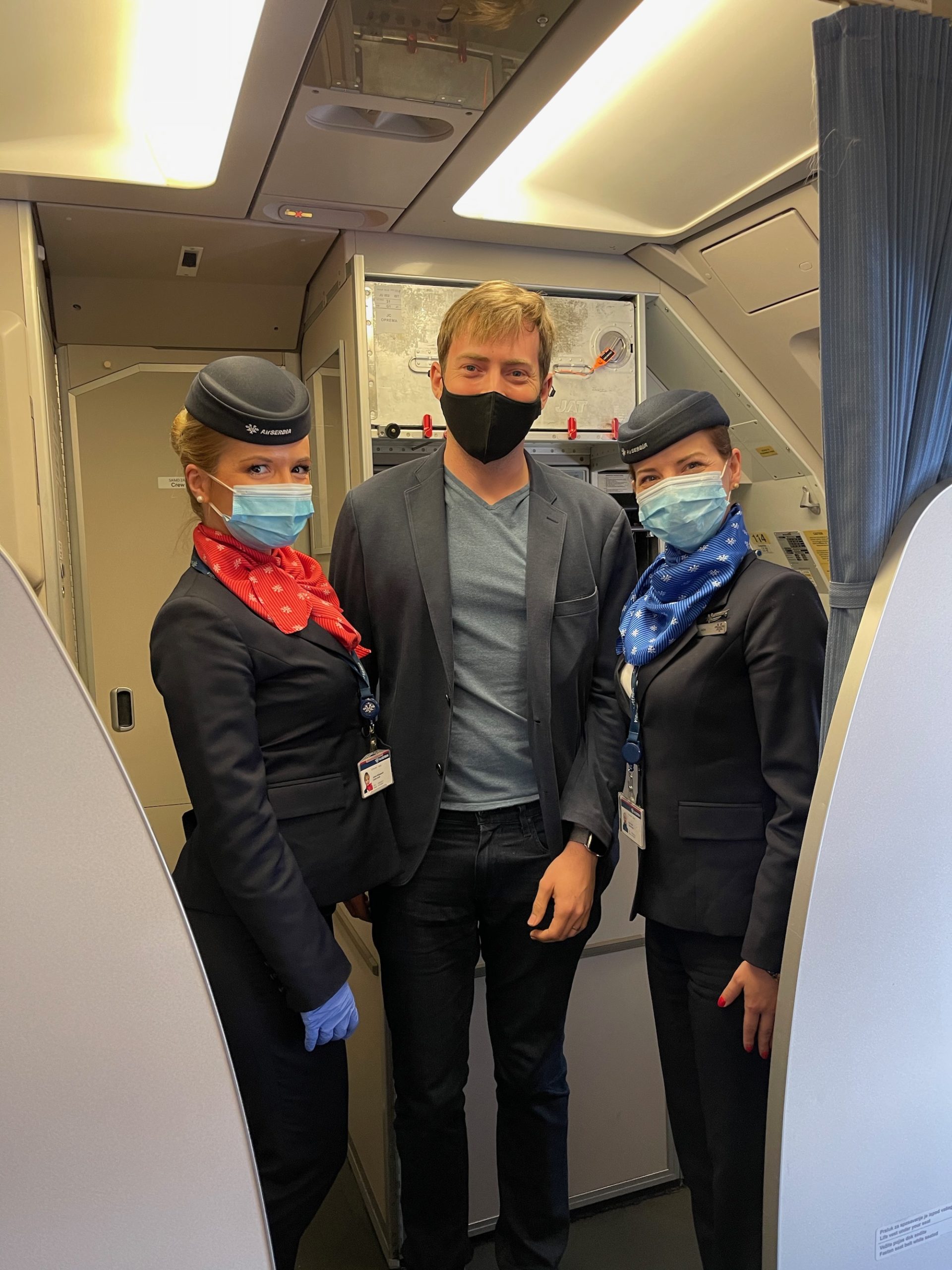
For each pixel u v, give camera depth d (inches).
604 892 77.9
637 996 80.0
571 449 95.3
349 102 55.9
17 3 49.6
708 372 95.6
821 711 50.9
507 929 60.4
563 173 74.0
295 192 69.6
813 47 40.0
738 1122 53.8
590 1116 79.0
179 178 68.1
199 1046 34.9
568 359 86.0
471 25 48.6
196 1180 35.4
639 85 61.5
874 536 41.6
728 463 55.9
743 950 50.1
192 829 54.8
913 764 41.9
